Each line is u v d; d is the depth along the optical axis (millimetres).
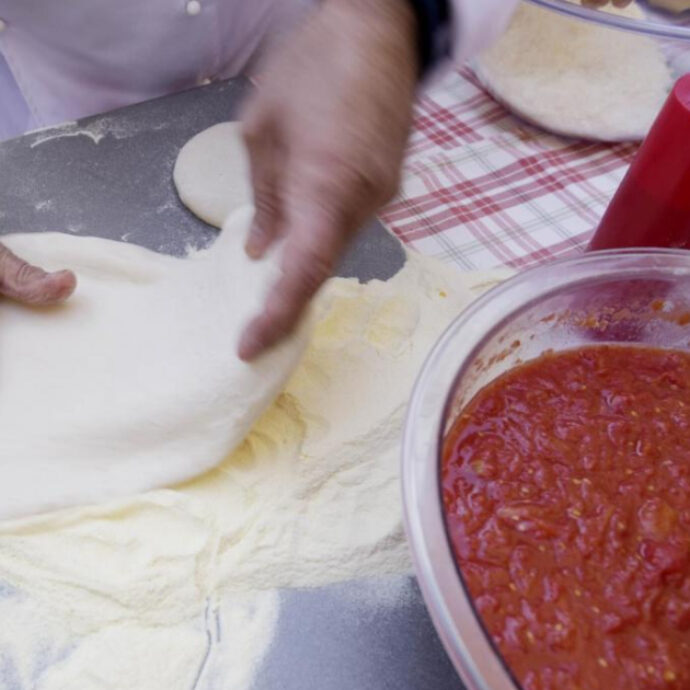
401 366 913
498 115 1295
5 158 1110
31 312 852
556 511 669
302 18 722
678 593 635
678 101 828
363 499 820
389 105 646
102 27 1208
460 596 525
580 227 1126
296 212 629
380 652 729
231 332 773
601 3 1180
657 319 812
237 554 767
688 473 701
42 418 787
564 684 587
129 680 695
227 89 1260
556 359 809
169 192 1096
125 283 914
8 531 750
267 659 720
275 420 854
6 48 1215
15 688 685
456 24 726
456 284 1016
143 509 774
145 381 796
